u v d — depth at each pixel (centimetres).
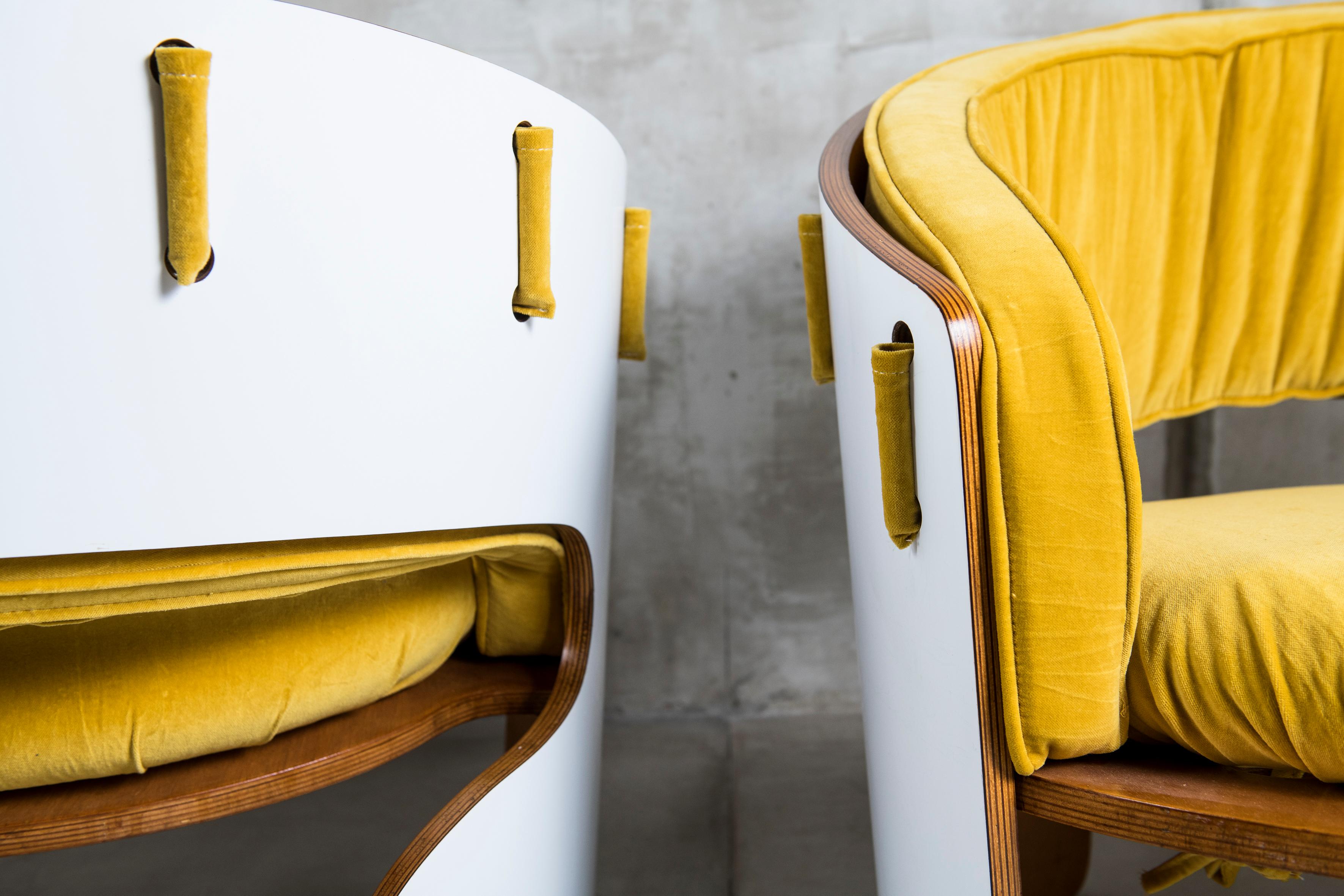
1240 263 101
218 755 64
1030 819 96
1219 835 50
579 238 75
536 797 75
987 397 52
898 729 69
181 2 47
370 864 112
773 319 143
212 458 51
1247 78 99
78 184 46
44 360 46
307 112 52
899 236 68
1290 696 52
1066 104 97
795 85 138
